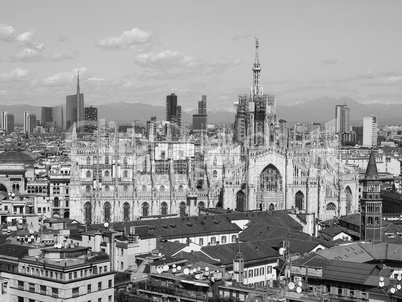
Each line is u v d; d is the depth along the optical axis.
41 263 142.75
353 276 158.00
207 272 154.00
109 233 187.88
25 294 144.62
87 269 142.88
